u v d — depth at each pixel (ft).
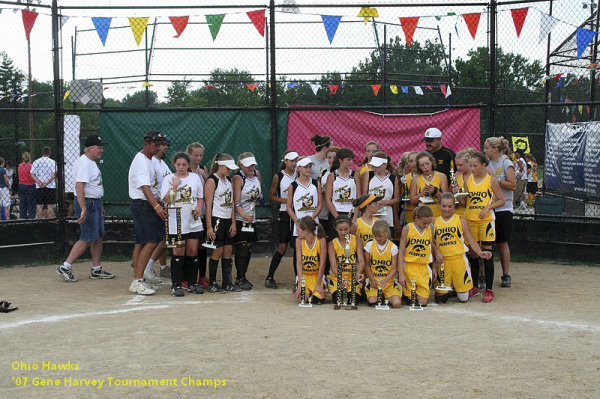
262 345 16.66
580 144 42.16
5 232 32.55
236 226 26.40
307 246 23.40
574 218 32.65
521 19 30.68
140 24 30.40
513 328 18.67
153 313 21.09
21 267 32.42
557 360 15.33
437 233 23.75
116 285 27.43
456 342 16.97
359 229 24.11
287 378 14.06
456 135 34.12
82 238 28.27
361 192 26.35
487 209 24.59
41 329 18.76
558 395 13.03
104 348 16.53
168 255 34.42
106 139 34.50
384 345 16.65
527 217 34.68
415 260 22.91
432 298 24.61
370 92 61.36
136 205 25.23
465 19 30.91
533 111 64.34
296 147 34.04
